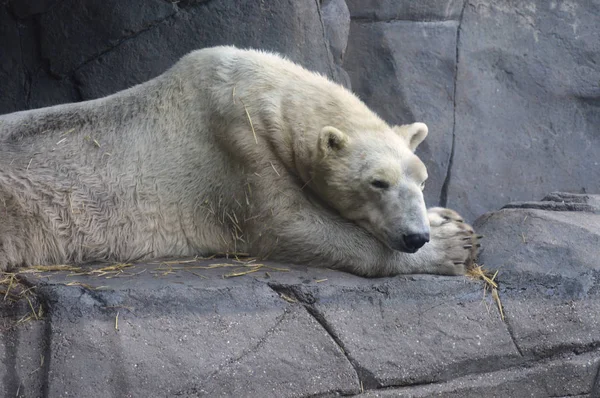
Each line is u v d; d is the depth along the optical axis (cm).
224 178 1127
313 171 1084
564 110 1731
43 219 1091
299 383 935
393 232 1024
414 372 977
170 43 1461
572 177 1712
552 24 1744
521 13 1738
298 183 1109
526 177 1700
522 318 1040
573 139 1725
